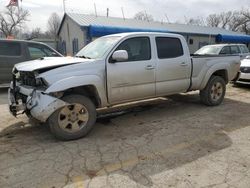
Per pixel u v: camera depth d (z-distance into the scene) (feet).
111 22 74.23
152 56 17.71
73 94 14.82
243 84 33.94
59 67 14.33
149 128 16.78
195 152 13.07
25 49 29.99
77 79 14.34
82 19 72.90
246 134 15.60
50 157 12.59
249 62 32.17
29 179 10.62
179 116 19.44
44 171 11.25
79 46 73.31
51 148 13.66
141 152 13.12
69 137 14.65
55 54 31.78
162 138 14.99
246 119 18.63
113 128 16.87
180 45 19.47
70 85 14.05
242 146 13.80
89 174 10.98
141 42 17.40
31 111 14.10
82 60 15.40
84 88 15.51
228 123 17.71
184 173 11.02
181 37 19.62
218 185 10.12
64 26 87.51
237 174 10.91
